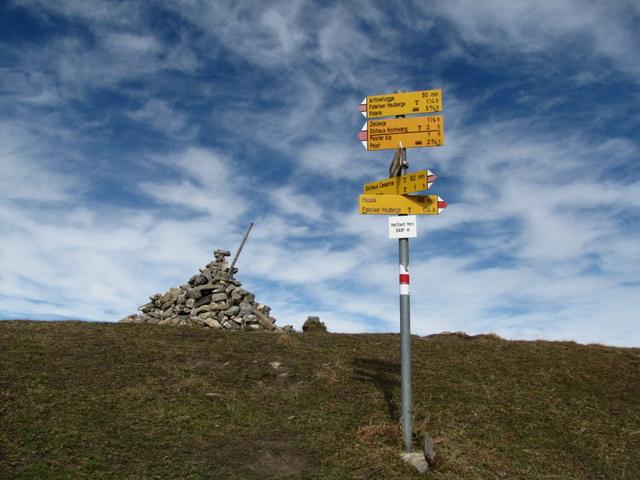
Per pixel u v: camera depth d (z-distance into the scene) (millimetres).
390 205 3711
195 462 3303
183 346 5848
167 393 4375
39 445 3311
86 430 3578
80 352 5312
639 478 3775
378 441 3672
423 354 6270
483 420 4367
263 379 4965
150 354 5426
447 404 4621
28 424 3580
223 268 8398
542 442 4137
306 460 3443
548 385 5465
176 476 3125
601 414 4863
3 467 3010
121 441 3479
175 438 3598
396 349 6480
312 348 6145
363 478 3264
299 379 4996
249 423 3938
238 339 6406
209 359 5434
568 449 4090
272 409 4242
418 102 3797
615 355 6797
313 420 4062
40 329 6312
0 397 3984
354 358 5836
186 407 4113
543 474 3629
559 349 6934
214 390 4551
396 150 3838
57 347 5434
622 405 5156
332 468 3355
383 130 3824
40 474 2982
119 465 3184
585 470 3793
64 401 4020
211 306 7812
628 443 4324
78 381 4492
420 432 3918
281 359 5555
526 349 6820
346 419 4125
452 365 5844
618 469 3869
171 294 8328
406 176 3723
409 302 3660
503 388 5211
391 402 4543
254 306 8266
